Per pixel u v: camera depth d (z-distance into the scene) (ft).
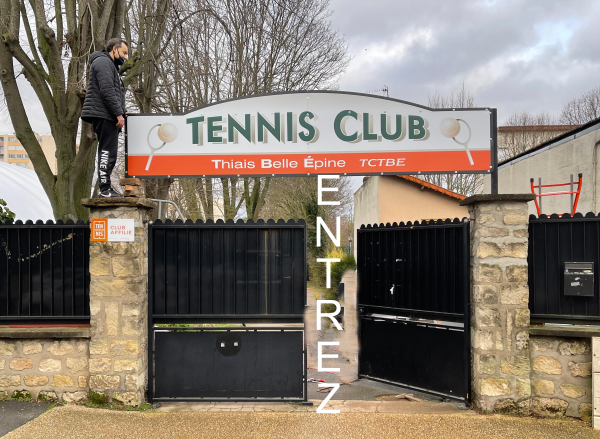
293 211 67.72
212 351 16.98
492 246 15.76
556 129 89.86
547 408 15.66
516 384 15.64
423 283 18.19
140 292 16.35
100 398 16.17
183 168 18.01
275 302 16.92
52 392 16.57
